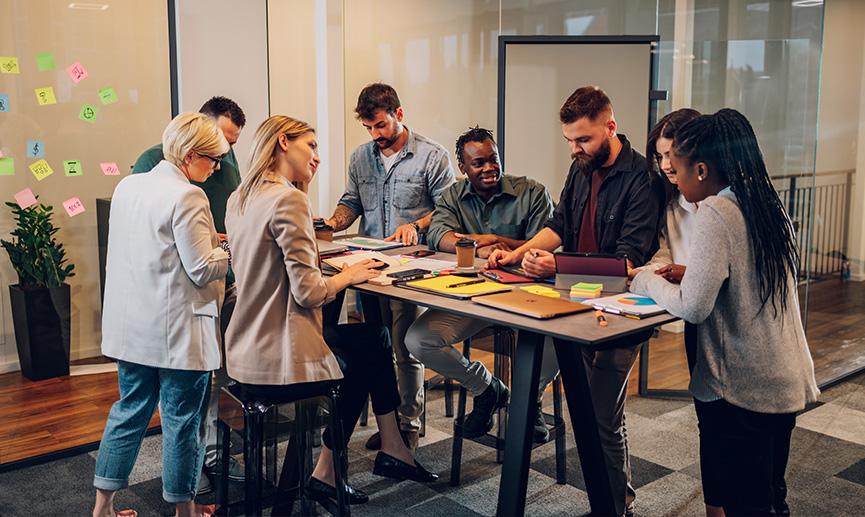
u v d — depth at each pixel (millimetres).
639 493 3117
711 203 2121
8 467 3371
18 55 3451
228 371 2566
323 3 4727
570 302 2334
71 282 3684
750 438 2188
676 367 4227
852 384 4484
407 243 3498
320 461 2953
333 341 2986
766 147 4230
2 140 3451
